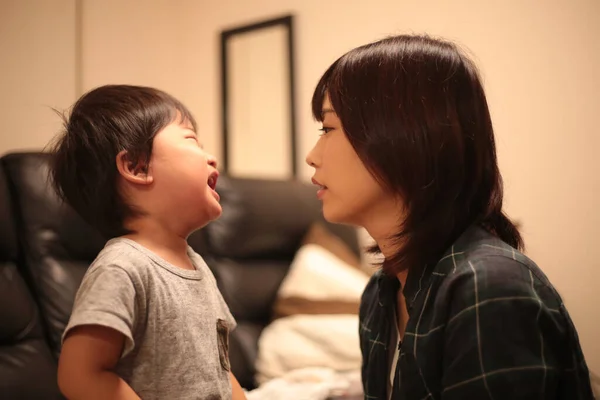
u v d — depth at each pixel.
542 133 2.23
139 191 0.96
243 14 3.00
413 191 0.83
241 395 1.06
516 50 2.28
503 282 0.73
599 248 2.11
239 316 2.04
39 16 2.30
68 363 0.80
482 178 0.87
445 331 0.76
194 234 2.00
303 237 2.29
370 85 0.85
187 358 0.90
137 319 0.86
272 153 2.85
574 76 2.15
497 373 0.70
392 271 0.88
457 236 0.85
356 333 1.93
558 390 0.75
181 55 3.18
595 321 2.12
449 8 2.43
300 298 2.06
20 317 1.51
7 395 1.38
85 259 1.70
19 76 2.20
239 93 2.97
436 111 0.82
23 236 1.61
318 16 2.77
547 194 2.22
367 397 0.98
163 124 0.99
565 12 2.17
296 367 1.86
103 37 2.65
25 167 1.65
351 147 0.87
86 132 0.96
